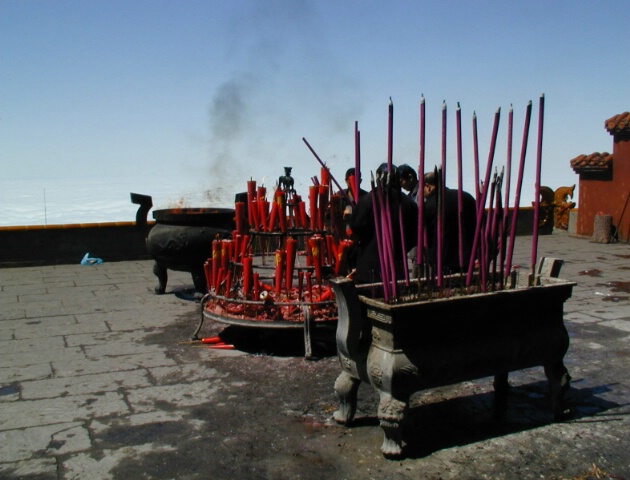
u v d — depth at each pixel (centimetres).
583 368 505
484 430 389
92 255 1112
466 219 527
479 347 364
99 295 820
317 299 555
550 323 391
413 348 347
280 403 439
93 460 357
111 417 418
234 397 452
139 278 948
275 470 343
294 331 614
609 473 333
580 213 1398
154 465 350
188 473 341
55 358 550
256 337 591
